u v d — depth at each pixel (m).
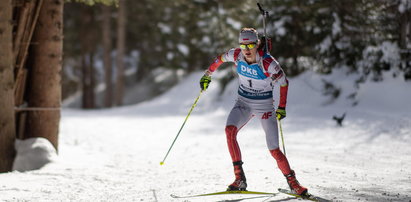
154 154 14.23
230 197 7.66
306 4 22.70
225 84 30.25
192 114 27.09
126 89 52.44
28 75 12.98
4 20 11.59
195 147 15.15
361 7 19.88
